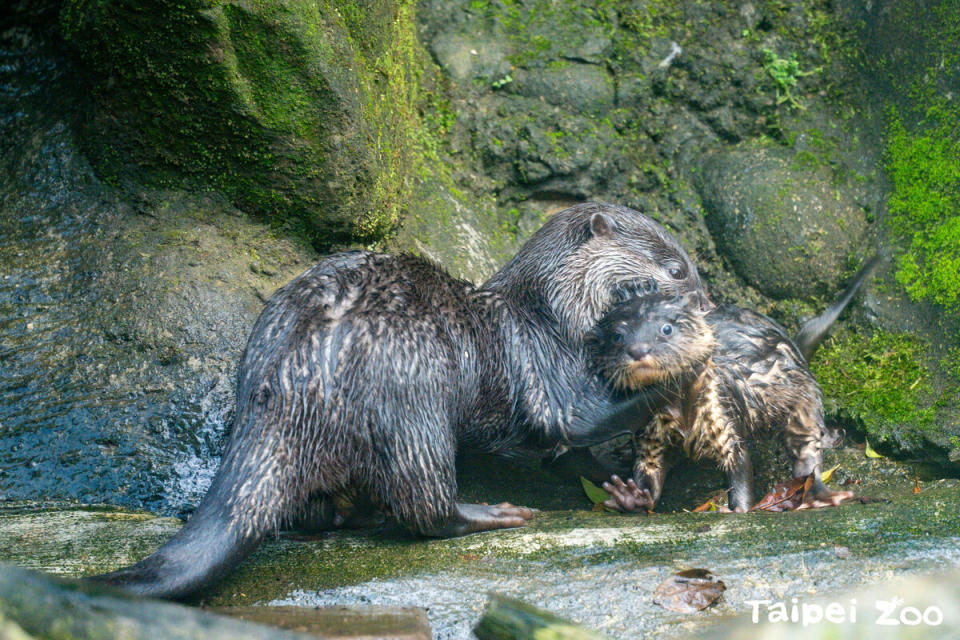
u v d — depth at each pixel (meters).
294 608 3.90
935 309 7.15
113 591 2.75
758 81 8.22
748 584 4.06
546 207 8.07
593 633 3.51
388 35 6.68
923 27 7.76
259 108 5.98
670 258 6.56
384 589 4.20
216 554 4.14
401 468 4.75
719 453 6.08
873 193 7.86
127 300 5.99
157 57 5.79
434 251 7.19
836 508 4.98
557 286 6.11
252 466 4.45
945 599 3.86
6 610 2.49
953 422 6.64
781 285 7.75
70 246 6.17
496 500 6.22
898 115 7.84
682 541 4.56
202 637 2.75
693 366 5.89
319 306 4.87
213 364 5.89
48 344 5.84
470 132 7.96
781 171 7.93
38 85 6.48
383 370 4.75
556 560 4.44
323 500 5.00
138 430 5.63
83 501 5.39
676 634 3.75
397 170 6.87
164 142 6.17
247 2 5.66
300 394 4.62
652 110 8.23
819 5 8.29
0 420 5.56
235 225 6.38
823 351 7.48
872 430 6.85
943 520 4.52
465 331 5.47
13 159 6.39
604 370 5.78
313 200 6.35
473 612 4.00
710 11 8.29
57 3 6.29
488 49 8.16
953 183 7.36
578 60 8.23
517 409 5.75
